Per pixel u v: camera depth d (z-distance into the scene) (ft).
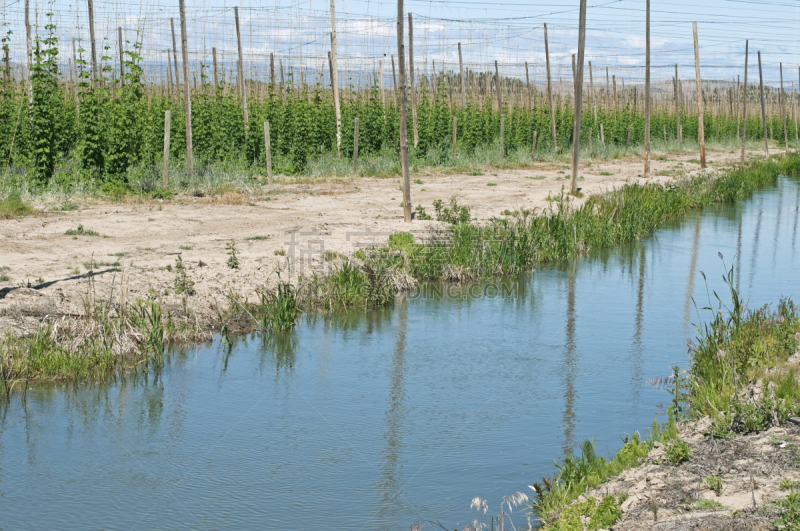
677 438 23.86
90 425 28.27
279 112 110.83
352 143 119.24
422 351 37.58
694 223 80.12
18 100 87.40
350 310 45.11
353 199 79.87
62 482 23.62
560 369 34.88
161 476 24.12
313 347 38.14
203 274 45.01
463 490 23.31
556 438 27.12
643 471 21.97
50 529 20.72
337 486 23.48
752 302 46.16
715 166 140.67
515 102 181.37
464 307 46.29
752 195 107.24
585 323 42.73
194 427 28.12
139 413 29.45
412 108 125.18
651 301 47.50
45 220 59.62
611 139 197.47
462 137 139.13
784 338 32.76
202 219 63.72
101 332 35.47
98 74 96.22
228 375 33.86
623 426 28.25
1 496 22.62
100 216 62.90
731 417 24.64
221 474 24.26
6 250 47.96
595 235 65.77
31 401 30.45
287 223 62.75
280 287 42.52
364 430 27.86
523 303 47.24
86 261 45.85
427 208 73.31
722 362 30.27
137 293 40.63
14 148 80.69
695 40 130.21
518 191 90.99
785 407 24.67
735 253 63.21
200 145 99.91
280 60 134.00
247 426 28.19
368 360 36.22
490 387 32.40
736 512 18.12
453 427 28.12
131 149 77.15
